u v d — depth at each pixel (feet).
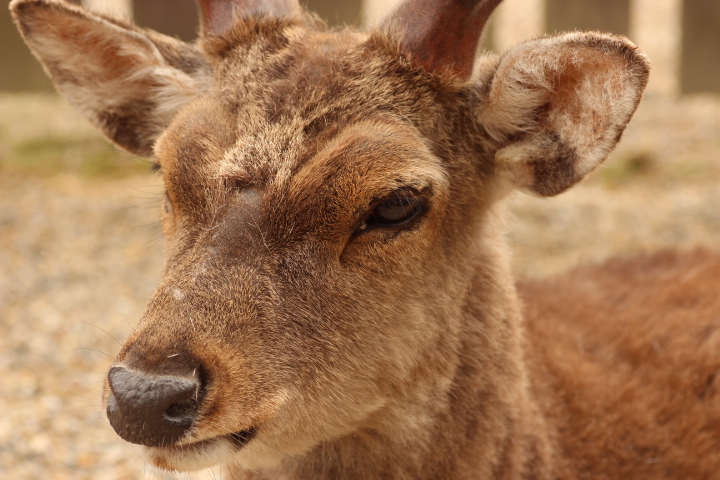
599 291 22.04
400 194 14.03
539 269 41.63
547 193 15.81
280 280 13.76
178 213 14.56
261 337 13.47
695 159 58.80
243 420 13.20
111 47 17.83
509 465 15.98
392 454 15.43
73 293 39.60
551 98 15.37
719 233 46.32
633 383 18.52
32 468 23.85
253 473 16.39
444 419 15.49
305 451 14.99
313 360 13.91
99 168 58.39
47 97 72.18
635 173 57.62
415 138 14.61
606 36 14.01
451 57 15.16
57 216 50.19
